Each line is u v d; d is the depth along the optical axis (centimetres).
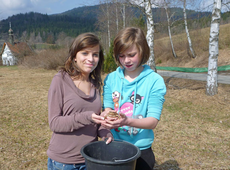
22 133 464
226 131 475
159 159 355
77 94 155
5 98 789
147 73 171
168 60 2483
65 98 153
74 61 162
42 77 1488
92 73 177
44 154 372
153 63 898
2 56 4428
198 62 2017
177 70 1791
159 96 165
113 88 185
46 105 695
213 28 711
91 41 154
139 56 164
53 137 159
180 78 1226
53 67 2117
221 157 361
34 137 444
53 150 158
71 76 162
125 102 177
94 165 125
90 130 162
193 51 2150
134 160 129
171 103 696
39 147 398
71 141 155
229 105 639
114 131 180
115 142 159
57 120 146
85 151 144
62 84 154
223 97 704
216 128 493
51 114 150
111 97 188
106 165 122
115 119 139
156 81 169
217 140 429
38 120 550
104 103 189
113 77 188
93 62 158
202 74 1426
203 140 430
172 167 329
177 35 2984
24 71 2036
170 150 387
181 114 593
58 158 156
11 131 473
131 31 162
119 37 163
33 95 849
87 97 157
